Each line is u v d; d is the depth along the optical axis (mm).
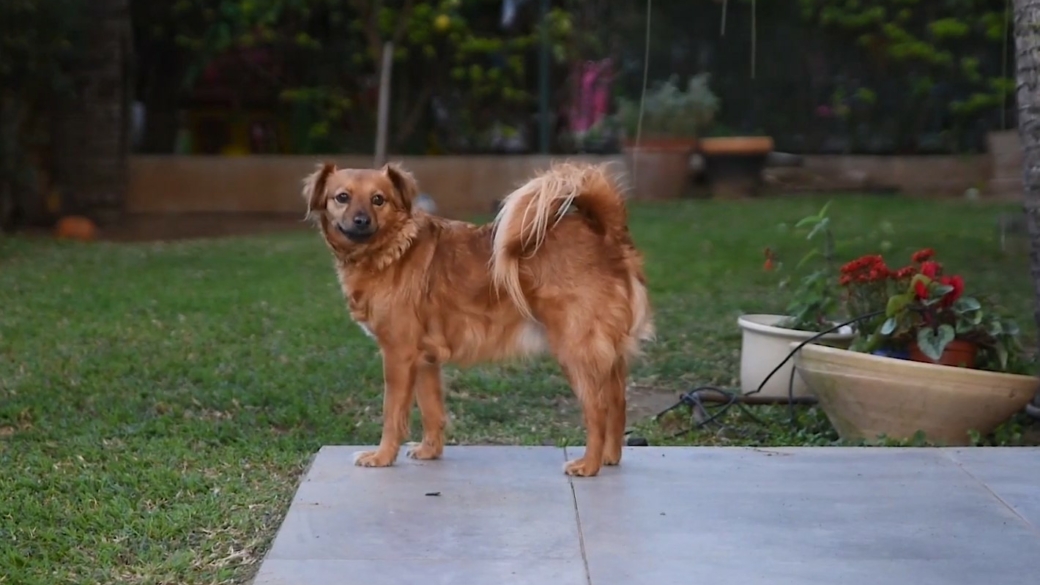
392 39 17109
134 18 16844
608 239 4980
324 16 17578
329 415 6422
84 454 5586
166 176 16469
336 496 4746
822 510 4582
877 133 17859
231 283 10367
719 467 5176
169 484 5148
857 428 6039
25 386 6758
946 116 17625
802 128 17953
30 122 15102
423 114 18078
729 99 17797
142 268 11164
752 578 3920
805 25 17484
